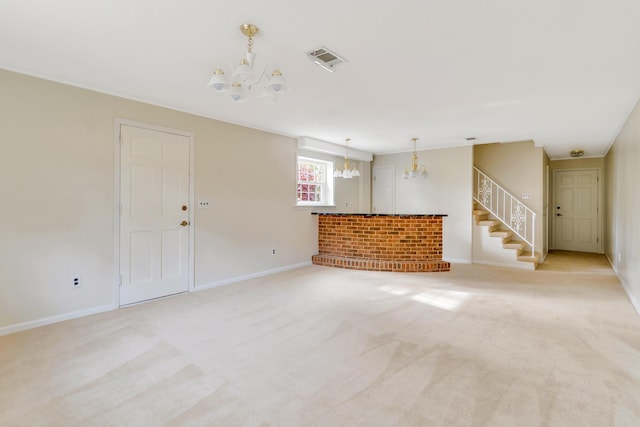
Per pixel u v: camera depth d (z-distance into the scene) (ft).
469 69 9.43
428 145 21.40
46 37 7.78
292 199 18.95
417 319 10.66
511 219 21.80
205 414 5.98
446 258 21.84
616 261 17.66
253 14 6.75
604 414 5.95
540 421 5.76
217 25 7.20
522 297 13.14
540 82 10.34
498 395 6.53
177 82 10.65
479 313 11.23
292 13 6.70
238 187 15.88
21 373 7.37
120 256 11.89
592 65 9.10
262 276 16.93
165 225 13.15
